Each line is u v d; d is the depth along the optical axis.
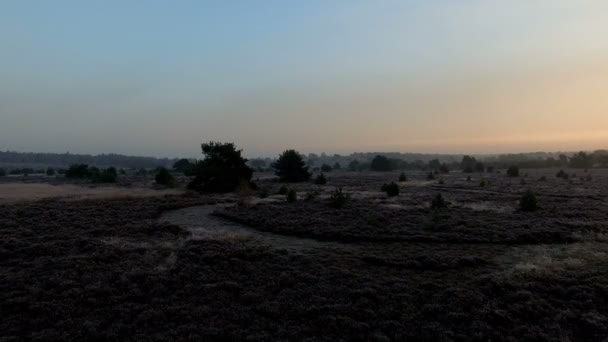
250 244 17.78
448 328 10.27
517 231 20.25
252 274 13.95
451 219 23.45
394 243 18.78
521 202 27.98
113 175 64.50
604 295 12.02
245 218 24.70
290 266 14.73
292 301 11.73
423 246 18.17
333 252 16.89
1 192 42.44
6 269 14.77
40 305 11.44
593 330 10.22
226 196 40.03
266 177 83.25
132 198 35.00
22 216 25.17
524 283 12.71
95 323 10.46
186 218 26.50
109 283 13.19
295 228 21.47
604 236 19.47
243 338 9.83
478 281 13.07
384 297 11.89
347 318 10.62
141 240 19.25
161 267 14.52
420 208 28.34
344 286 12.74
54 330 10.19
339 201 28.56
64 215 25.41
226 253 16.08
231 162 46.69
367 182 62.16
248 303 11.75
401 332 10.09
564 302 11.59
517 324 10.51
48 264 15.01
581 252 16.81
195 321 10.64
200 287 12.69
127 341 9.70
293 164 66.44
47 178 79.94
